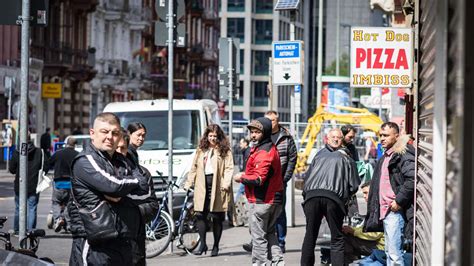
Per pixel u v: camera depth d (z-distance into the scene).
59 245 31.09
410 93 24.89
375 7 51.66
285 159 26.64
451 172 8.71
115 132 14.38
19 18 20.06
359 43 24.89
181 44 29.33
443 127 9.10
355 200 26.08
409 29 24.83
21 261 14.30
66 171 35.16
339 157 22.39
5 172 75.62
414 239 16.86
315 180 22.41
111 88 116.75
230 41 40.53
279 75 33.91
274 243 23.20
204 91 168.88
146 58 134.12
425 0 14.11
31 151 33.00
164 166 38.44
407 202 19.48
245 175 22.64
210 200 28.34
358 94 143.75
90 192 14.26
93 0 101.62
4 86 81.19
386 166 19.83
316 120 70.81
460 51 7.61
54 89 91.00
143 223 14.98
